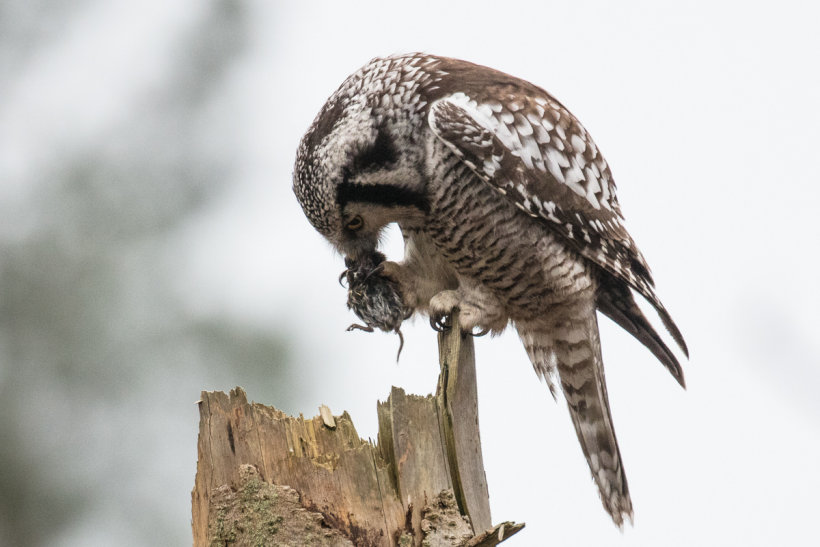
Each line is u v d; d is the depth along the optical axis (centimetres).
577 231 1035
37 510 1491
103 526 1498
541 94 1093
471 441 829
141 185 1698
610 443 1103
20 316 1555
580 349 1083
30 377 1530
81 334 1546
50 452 1510
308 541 702
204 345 1527
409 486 737
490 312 1057
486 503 822
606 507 1108
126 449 1516
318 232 1070
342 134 1006
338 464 714
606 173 1104
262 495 709
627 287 1112
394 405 747
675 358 1091
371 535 713
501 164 998
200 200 1698
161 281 1600
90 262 1598
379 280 1059
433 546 727
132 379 1523
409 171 1007
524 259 1034
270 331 1505
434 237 1047
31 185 1689
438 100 1008
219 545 716
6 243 1603
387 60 1051
